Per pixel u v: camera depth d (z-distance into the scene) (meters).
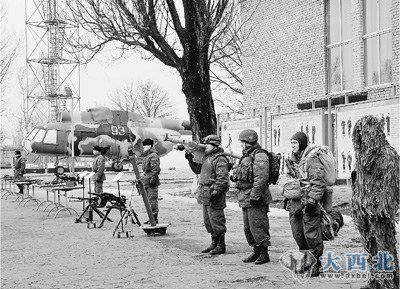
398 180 6.23
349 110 16.61
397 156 6.23
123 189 29.00
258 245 8.81
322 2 23.05
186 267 8.79
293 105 24.64
